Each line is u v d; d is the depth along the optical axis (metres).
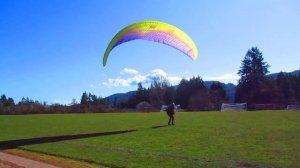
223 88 139.25
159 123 43.88
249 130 33.12
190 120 45.84
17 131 43.62
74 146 29.78
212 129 35.09
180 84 131.12
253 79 129.38
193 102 119.94
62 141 32.97
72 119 58.62
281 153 22.88
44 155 26.88
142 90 137.62
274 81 121.50
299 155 22.06
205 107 109.00
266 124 36.94
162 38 35.78
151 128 38.47
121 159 23.67
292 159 21.17
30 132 41.97
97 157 24.72
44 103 89.25
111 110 92.25
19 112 85.69
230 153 23.81
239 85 132.50
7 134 40.88
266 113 52.03
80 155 25.75
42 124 51.31
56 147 29.77
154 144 28.70
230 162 21.34
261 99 119.81
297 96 123.31
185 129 36.06
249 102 122.44
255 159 21.72
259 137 29.09
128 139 31.84
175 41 35.84
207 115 54.09
